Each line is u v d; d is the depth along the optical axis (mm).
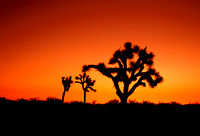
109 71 19938
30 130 11430
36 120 13750
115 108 18125
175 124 13180
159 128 12414
